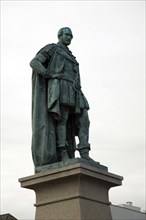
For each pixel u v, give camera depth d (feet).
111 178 31.91
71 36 36.42
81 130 34.09
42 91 33.65
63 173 29.96
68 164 30.50
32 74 34.27
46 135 32.53
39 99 33.40
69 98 33.58
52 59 34.42
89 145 33.60
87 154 33.09
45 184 31.12
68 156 33.14
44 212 30.76
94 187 30.89
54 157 32.35
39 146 32.60
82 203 29.40
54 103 32.71
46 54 34.58
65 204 29.89
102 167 32.27
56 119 33.09
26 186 31.86
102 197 31.30
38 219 30.86
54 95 32.71
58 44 35.96
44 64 34.63
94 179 30.63
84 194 29.78
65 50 35.68
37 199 31.55
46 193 31.19
